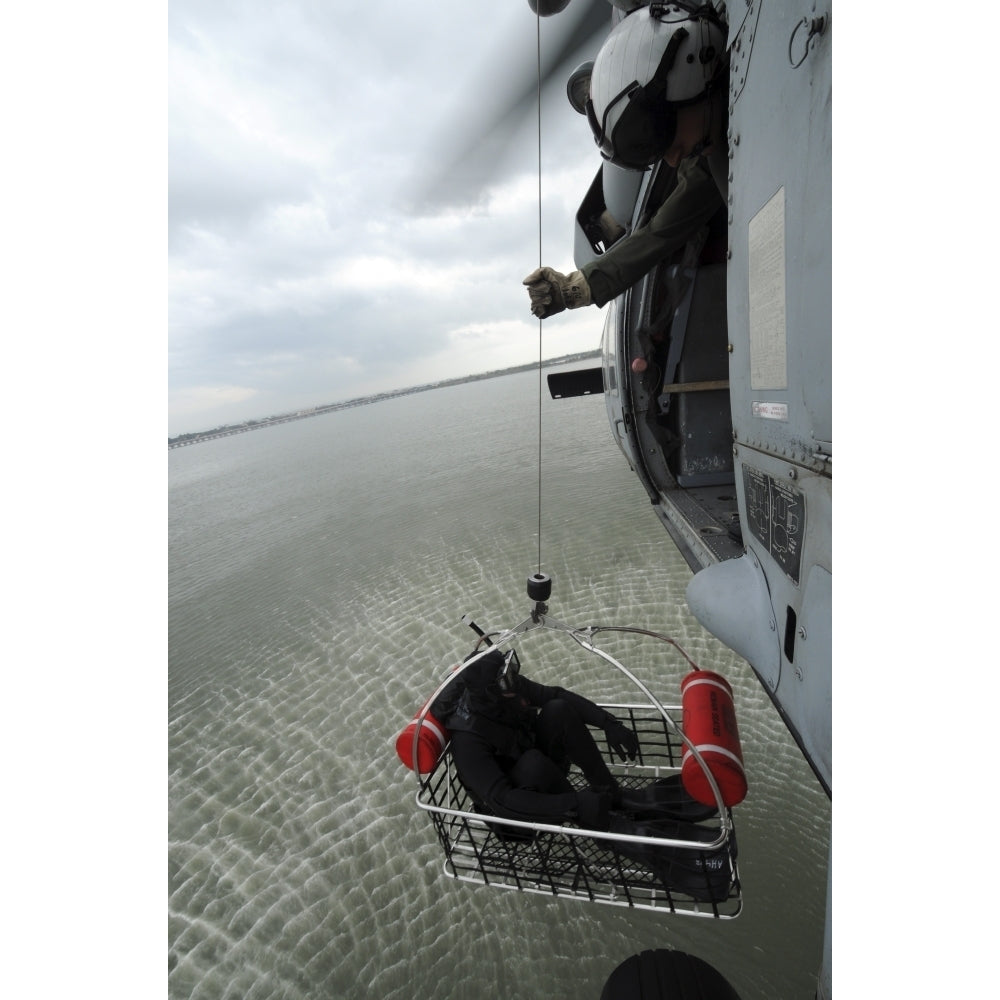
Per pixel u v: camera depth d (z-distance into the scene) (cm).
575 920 260
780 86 137
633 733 207
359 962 259
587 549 643
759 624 192
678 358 430
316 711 450
